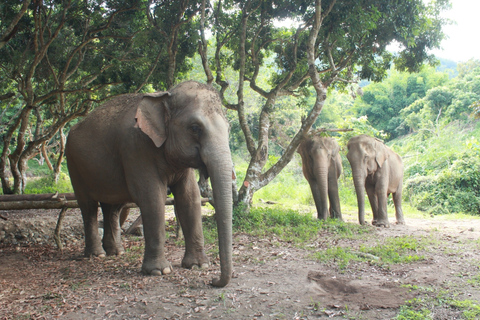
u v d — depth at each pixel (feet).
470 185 50.47
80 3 40.14
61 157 68.18
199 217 18.02
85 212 20.62
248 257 19.51
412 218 43.21
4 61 46.16
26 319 12.35
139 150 16.35
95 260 19.76
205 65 34.40
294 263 18.30
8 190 52.70
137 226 27.99
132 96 18.74
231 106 38.96
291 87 41.47
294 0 35.55
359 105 163.43
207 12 38.88
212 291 14.32
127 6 40.24
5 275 17.46
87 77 49.83
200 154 14.62
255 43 42.06
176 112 15.37
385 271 16.84
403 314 11.94
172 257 20.10
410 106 138.72
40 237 25.72
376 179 33.96
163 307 13.03
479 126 103.76
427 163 62.59
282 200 59.47
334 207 35.63
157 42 40.93
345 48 39.17
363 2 34.12
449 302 12.78
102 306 13.29
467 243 22.98
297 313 12.42
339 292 14.32
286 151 32.58
